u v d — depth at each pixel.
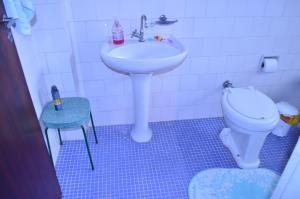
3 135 0.86
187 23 1.73
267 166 1.77
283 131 2.04
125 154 1.86
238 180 1.65
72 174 1.68
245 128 1.54
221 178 1.66
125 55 1.64
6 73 0.94
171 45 1.63
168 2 1.63
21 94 1.07
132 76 1.65
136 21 1.67
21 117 1.04
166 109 2.16
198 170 1.73
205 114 2.26
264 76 2.09
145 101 1.79
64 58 1.60
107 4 1.58
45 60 1.59
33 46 1.48
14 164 0.93
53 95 1.54
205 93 2.11
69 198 1.52
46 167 1.29
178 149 1.92
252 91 1.80
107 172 1.70
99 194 1.54
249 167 1.74
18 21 1.14
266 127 1.50
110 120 2.13
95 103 2.00
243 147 1.73
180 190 1.58
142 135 1.98
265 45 1.92
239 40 1.87
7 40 0.99
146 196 1.54
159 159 1.82
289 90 2.21
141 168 1.74
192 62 1.92
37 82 1.52
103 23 1.64
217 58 1.93
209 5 1.68
